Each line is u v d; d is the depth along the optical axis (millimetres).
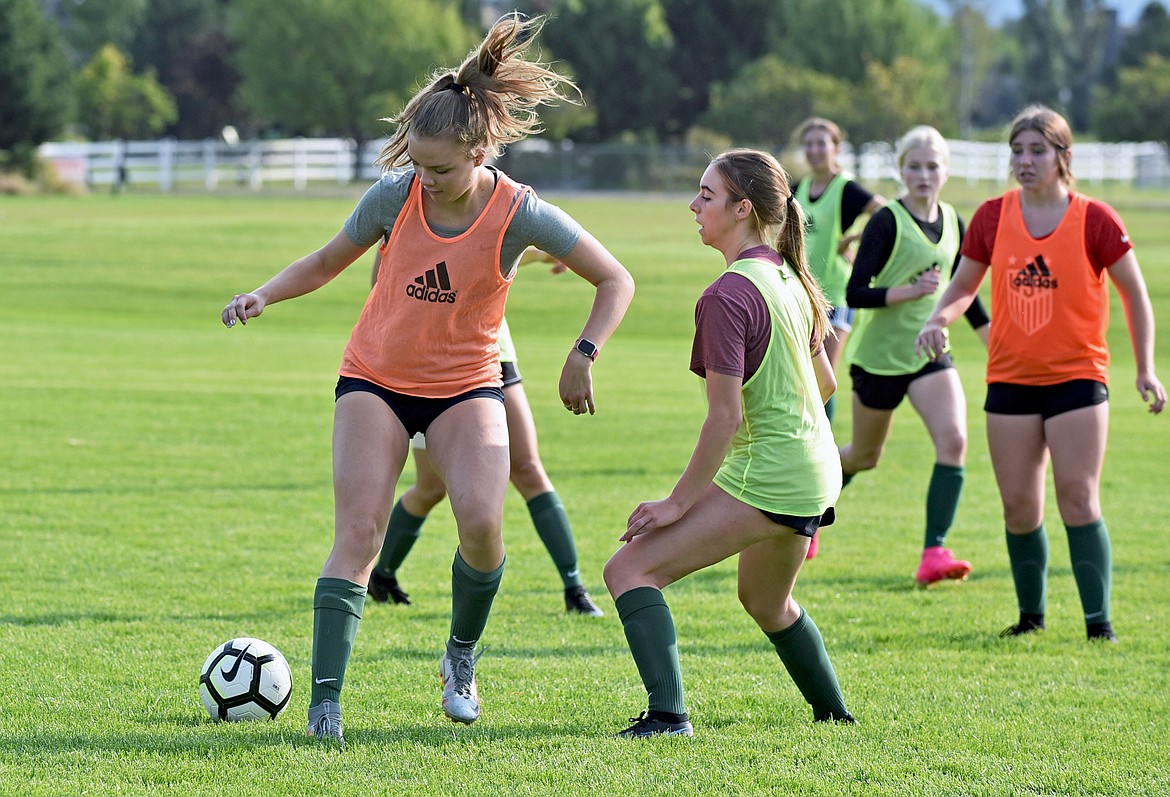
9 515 21641
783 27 180875
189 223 86625
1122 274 15500
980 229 16266
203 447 28656
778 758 10406
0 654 13852
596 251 11547
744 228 11148
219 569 18375
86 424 31000
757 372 10672
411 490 16844
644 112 175250
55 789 9430
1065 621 16750
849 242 22234
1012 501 15930
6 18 130625
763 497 10695
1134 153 166625
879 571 19562
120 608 16109
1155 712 12477
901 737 11320
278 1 161250
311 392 37281
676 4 179375
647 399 37844
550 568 19438
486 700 12695
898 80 153375
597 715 12180
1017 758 10766
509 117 11062
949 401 19016
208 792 9391
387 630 15609
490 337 11609
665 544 10914
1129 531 22531
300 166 147375
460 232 11141
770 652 14734
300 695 12773
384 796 9359
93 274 67000
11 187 122938
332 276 11852
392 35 161000
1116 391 41375
